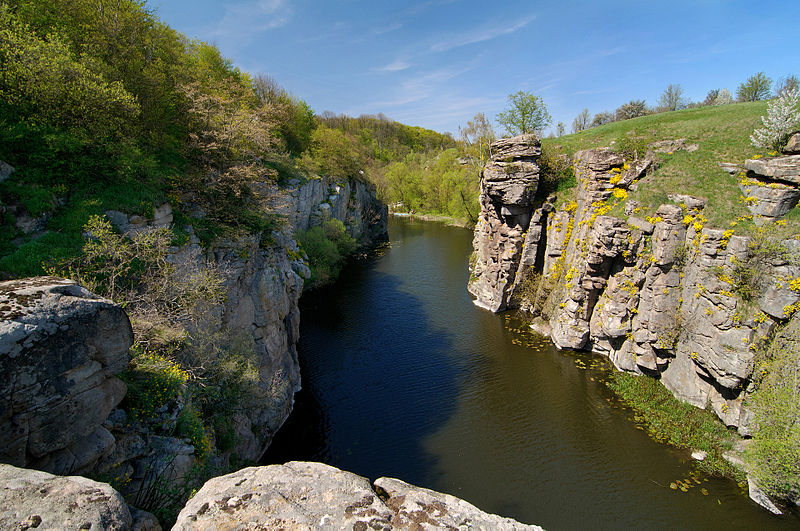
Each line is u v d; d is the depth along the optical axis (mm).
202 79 31891
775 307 19656
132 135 20672
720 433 21469
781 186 21922
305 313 41344
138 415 11547
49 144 15688
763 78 51844
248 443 19875
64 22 19984
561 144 41188
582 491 19500
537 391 27516
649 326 26062
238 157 24922
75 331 7770
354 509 5066
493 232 41625
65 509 4668
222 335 19484
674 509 18281
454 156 111438
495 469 21000
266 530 4688
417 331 37125
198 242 20469
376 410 25859
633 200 28391
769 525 17203
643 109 64188
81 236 14984
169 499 10031
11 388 6703
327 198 62031
